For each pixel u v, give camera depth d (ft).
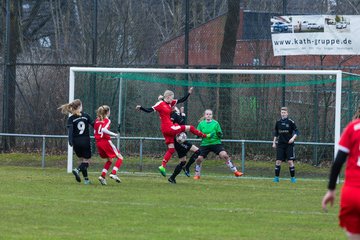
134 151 207.31
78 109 150.82
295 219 107.34
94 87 210.59
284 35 203.72
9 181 156.25
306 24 201.26
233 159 202.08
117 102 209.56
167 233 91.76
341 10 216.74
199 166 174.91
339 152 61.57
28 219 101.65
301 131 200.75
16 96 224.12
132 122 207.92
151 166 199.31
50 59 229.66
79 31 226.38
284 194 142.51
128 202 122.52
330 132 199.41
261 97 201.05
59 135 218.18
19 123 224.94
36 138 225.15
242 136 202.39
